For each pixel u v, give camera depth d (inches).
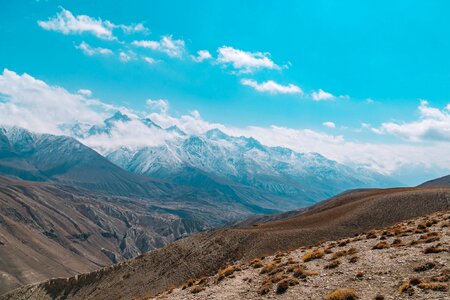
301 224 3491.6
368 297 976.9
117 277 3937.0
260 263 1723.7
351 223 2974.9
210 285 1555.1
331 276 1218.6
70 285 4333.2
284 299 1104.2
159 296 1705.2
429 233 1542.8
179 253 3634.4
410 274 1077.8
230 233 3481.8
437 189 3427.7
